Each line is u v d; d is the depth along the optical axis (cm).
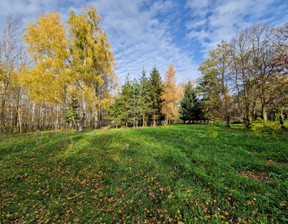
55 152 685
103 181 412
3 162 566
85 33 1334
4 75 1367
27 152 687
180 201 276
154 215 254
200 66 1888
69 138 925
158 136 961
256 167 405
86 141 862
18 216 279
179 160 488
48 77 1113
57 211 290
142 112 2172
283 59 862
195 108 2609
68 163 559
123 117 2067
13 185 398
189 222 225
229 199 273
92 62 1317
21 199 335
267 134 738
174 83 1967
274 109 938
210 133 827
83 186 391
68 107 1376
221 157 498
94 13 1432
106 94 2116
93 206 299
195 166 432
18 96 1745
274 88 920
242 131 1107
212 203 267
